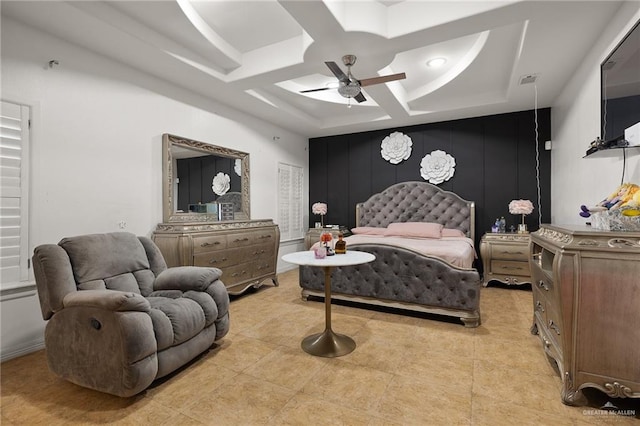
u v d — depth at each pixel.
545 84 3.68
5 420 1.69
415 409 1.76
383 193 5.62
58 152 2.71
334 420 1.67
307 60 3.10
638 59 1.84
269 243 4.50
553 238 2.04
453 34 2.62
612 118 2.14
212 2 2.69
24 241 2.49
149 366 1.86
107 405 1.82
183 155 3.81
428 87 4.37
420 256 3.16
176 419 1.70
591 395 1.85
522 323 3.04
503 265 4.31
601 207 2.04
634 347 1.61
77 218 2.84
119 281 2.38
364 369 2.20
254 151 5.04
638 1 2.02
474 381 2.04
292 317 3.27
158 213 3.56
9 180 2.41
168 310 2.12
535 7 2.26
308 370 2.20
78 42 2.79
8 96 2.41
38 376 2.14
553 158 4.38
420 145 5.46
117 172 3.16
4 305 2.38
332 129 5.82
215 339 2.49
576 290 1.72
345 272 3.54
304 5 2.24
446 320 3.15
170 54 3.02
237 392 1.94
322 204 5.85
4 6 2.29
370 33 2.58
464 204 5.01
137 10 2.58
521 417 1.68
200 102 4.09
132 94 3.30
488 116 4.96
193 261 3.33
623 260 1.62
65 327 1.94
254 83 3.70
